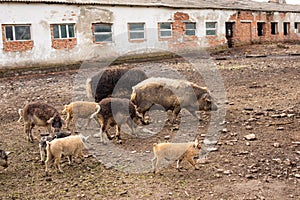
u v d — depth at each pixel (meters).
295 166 5.52
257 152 6.08
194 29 24.08
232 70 15.44
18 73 17.34
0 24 16.91
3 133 7.85
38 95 11.84
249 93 10.81
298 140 6.58
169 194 4.79
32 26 17.86
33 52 17.97
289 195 4.66
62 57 18.89
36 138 7.40
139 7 21.34
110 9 20.39
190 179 5.22
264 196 4.66
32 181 5.37
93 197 4.81
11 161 6.17
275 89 11.23
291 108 8.73
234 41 27.38
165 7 22.34
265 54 22.00
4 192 5.04
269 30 30.66
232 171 5.40
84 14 19.50
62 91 12.29
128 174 5.47
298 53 21.38
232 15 26.69
